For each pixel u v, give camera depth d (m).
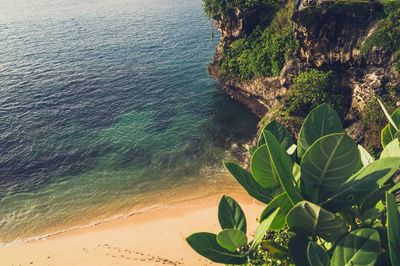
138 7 117.50
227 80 52.56
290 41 43.41
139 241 30.70
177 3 120.50
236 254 5.43
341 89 37.88
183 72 63.84
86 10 116.12
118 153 43.00
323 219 4.51
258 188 5.61
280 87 44.69
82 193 37.47
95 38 85.31
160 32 87.69
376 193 5.51
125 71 65.38
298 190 4.93
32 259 29.62
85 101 55.22
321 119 5.69
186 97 55.03
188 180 38.31
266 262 8.06
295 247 4.91
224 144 43.34
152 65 67.56
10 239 32.34
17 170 40.84
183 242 30.20
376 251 4.32
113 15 107.62
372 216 5.55
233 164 5.63
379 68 33.50
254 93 48.94
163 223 32.88
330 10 35.12
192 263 27.66
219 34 84.12
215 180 38.00
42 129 48.31
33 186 38.62
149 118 49.81
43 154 43.34
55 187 38.41
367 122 33.62
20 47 80.69
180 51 74.12
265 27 48.72
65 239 31.92
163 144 44.09
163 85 59.28
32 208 35.81
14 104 54.84
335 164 4.58
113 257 28.95
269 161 5.26
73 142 45.34
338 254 4.45
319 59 38.28
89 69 67.12
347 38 35.38
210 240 5.47
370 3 33.78
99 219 34.25
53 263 28.88
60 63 70.62
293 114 38.94
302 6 36.91
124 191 37.53
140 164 41.03
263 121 41.81
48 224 33.94
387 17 32.84
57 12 114.62
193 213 33.84
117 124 48.81
